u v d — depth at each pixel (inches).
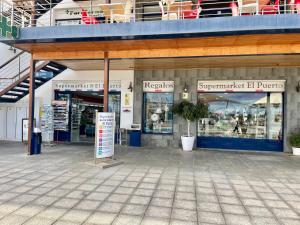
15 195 184.5
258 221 150.2
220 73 417.7
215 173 257.3
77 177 232.5
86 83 465.7
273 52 274.5
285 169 280.2
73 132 482.0
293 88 394.9
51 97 474.9
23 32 281.7
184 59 352.8
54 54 328.2
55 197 181.9
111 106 460.4
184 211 162.4
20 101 476.7
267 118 413.4
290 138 388.5
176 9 321.7
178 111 408.5
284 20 232.4
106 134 284.7
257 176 248.5
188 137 397.1
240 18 239.3
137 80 444.1
